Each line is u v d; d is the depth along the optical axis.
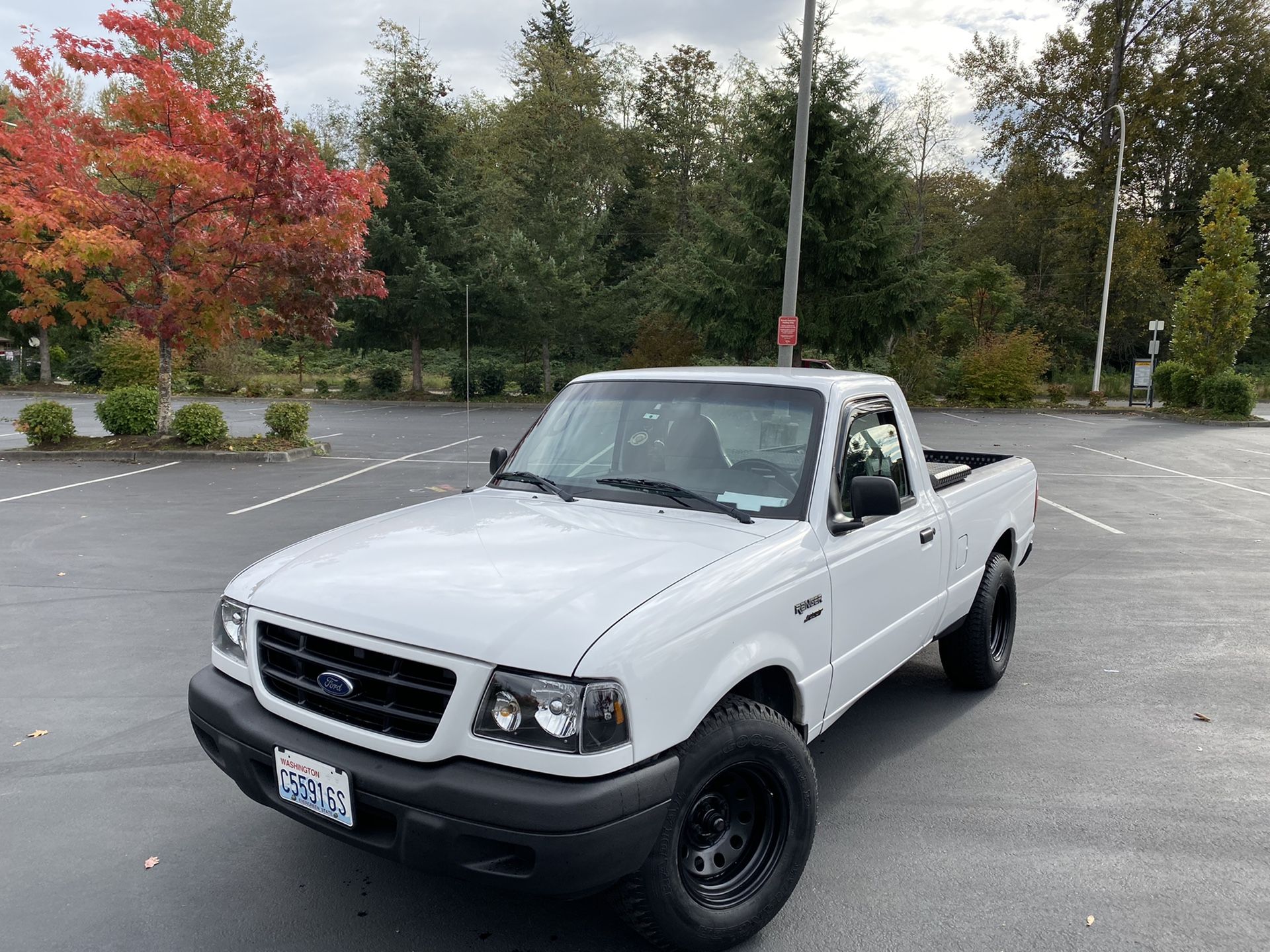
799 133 15.55
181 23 42.00
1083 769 4.37
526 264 34.47
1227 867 3.49
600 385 4.25
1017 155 44.28
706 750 2.66
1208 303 30.45
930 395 34.25
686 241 38.53
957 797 4.05
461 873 2.42
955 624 4.93
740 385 3.89
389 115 33.12
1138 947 2.99
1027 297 49.28
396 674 2.57
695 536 3.17
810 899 3.25
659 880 2.59
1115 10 41.28
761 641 2.92
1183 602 7.59
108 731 4.71
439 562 2.95
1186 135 44.03
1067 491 14.12
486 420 26.02
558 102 45.88
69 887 3.30
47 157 15.74
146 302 17.84
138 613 6.84
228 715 2.90
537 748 2.37
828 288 28.33
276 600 2.88
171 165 14.97
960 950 2.96
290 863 3.48
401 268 33.03
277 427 17.78
